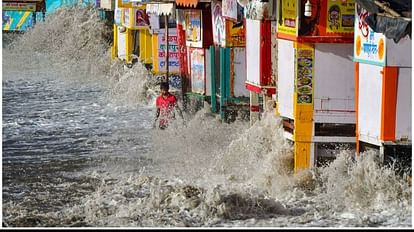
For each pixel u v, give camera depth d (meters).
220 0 31.33
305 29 21.56
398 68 19.59
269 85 25.06
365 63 20.34
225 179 23.66
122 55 48.97
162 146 28.95
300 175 22.11
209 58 33.16
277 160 22.92
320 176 22.02
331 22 21.45
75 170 25.72
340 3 21.38
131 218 19.84
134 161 26.78
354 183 20.61
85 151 28.55
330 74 21.78
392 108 19.73
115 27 51.94
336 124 22.34
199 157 26.98
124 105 38.94
